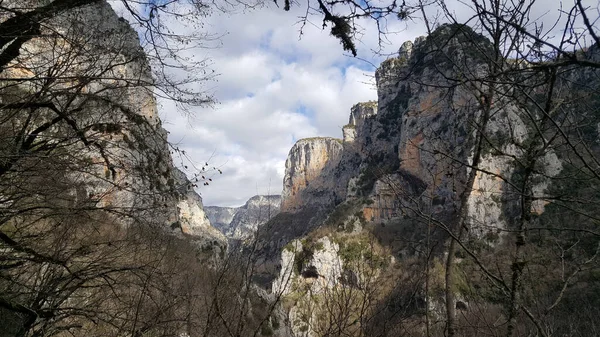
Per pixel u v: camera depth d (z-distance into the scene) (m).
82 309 5.46
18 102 4.77
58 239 5.43
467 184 4.35
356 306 5.22
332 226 57.88
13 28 4.70
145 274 5.28
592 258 4.01
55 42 4.93
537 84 3.03
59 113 5.04
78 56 4.99
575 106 3.58
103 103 5.39
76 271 5.53
